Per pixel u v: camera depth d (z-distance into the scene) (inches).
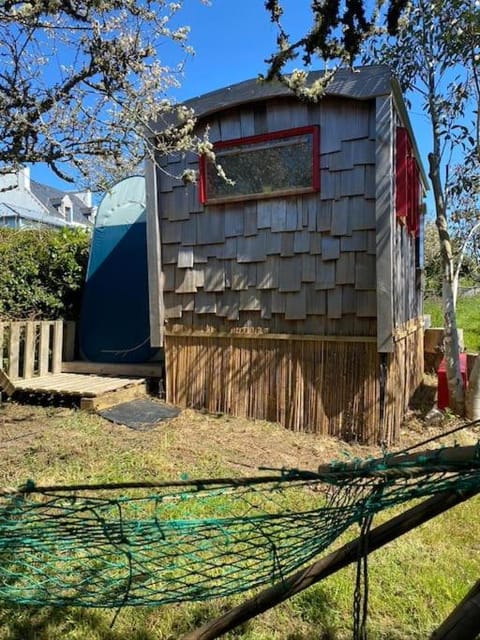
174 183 183.6
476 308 423.5
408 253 203.0
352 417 158.6
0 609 76.4
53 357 217.9
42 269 232.5
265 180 167.9
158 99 121.6
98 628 73.5
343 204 157.6
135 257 225.5
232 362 179.2
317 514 47.1
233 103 165.3
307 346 165.8
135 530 49.9
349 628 74.0
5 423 163.5
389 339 150.9
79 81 105.4
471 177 197.0
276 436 159.6
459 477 38.8
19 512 50.7
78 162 114.0
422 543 97.3
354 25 74.9
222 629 54.4
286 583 50.9
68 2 93.2
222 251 178.2
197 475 124.8
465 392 182.2
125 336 223.1
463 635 37.1
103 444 145.0
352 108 153.7
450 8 166.6
